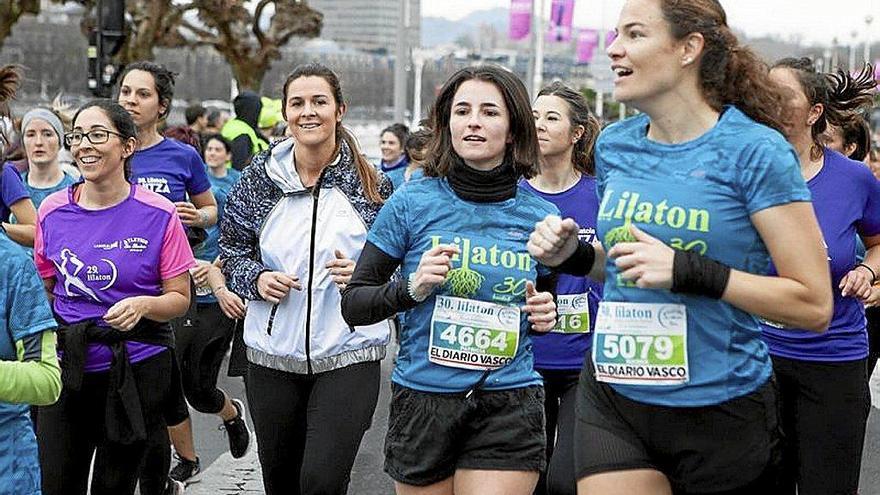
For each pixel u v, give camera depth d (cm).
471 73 426
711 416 343
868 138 577
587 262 380
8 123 673
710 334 340
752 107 346
